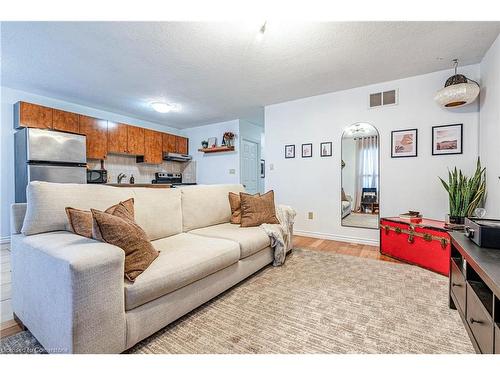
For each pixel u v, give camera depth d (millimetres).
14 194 3498
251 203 2561
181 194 2314
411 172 3037
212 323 1461
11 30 2039
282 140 4059
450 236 1582
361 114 3367
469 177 2689
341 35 2143
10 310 1591
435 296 1790
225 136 5238
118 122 4504
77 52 2428
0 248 3096
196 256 1553
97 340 1042
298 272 2266
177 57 2531
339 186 3564
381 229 2836
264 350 1229
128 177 4961
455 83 2496
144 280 1220
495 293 849
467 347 1239
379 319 1498
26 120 3326
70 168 3477
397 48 2359
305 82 3205
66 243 1174
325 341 1296
